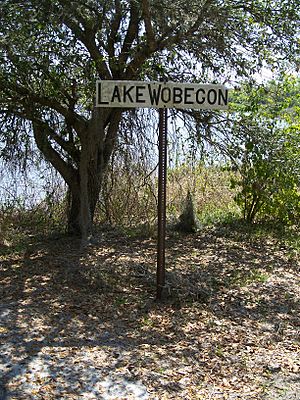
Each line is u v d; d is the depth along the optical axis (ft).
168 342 12.03
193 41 19.54
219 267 18.42
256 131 22.25
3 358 10.81
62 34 17.12
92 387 9.79
